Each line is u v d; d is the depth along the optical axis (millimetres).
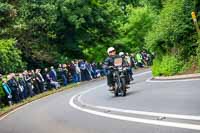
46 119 22453
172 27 40812
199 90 24547
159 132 14344
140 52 79062
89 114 21938
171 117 16812
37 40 61031
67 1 68188
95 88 40906
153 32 45094
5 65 49344
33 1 63656
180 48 39969
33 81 46031
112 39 78625
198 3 40375
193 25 39812
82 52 72375
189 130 13984
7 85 38344
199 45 36906
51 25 65625
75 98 32938
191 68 37906
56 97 37594
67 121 20500
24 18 60188
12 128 21094
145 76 48062
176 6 41531
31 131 19109
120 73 28938
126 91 30875
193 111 17516
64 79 53562
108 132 15914
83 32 72312
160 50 43125
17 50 52406
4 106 38125
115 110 21766
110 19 77562
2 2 57312
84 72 57719
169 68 39312
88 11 70312
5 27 55062
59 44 69875
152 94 26328
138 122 16984
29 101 38875
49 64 61500
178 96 23172
